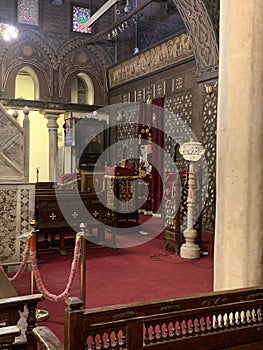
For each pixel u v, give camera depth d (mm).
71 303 1931
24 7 14219
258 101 2836
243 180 2859
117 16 15250
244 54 2842
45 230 6777
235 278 2898
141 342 2082
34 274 4113
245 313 2379
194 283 5297
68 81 14883
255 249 2859
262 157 2855
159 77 12219
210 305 2270
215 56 9258
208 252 7176
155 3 14703
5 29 11695
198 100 10156
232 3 2891
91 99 15359
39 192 7027
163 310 2139
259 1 2820
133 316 2062
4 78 13914
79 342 1928
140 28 14938
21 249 5820
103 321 1990
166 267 6141
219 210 3045
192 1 9078
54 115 15086
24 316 3164
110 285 5195
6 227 5715
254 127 2840
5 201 5703
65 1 14758
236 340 2332
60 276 5645
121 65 14336
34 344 2795
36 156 16281
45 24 14461
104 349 1993
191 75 10695
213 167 9461
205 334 2246
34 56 14352
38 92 14484
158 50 12109
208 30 9109
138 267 6133
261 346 2408
